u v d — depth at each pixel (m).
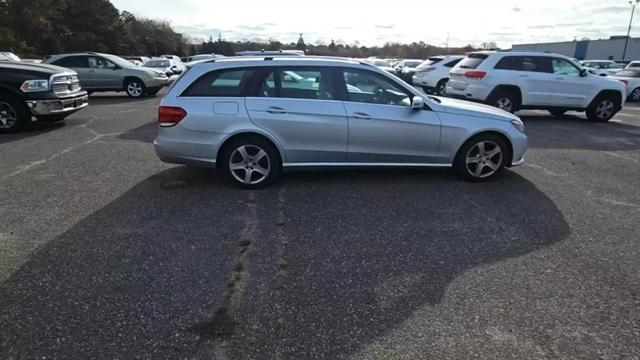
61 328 2.45
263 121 4.70
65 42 56.34
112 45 64.56
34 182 5.09
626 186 5.21
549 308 2.68
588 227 3.94
